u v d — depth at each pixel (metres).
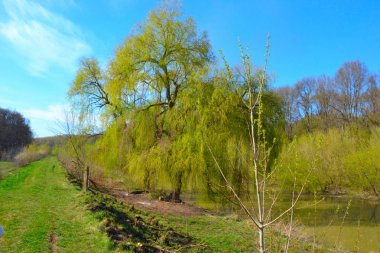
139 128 18.89
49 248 7.07
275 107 17.97
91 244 7.37
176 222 12.83
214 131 16.17
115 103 19.33
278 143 16.98
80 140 22.73
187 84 17.89
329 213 21.84
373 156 31.81
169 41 18.81
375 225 18.16
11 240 7.52
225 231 12.28
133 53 18.94
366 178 32.09
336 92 55.88
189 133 16.67
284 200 26.23
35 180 19.00
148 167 17.83
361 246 13.56
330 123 54.41
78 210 10.29
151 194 19.25
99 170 22.31
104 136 20.84
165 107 19.27
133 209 12.53
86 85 22.84
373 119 47.72
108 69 20.02
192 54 18.88
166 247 8.35
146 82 19.11
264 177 3.38
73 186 16.02
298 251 8.24
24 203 11.74
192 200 22.56
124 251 6.97
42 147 56.59
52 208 10.92
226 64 3.83
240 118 16.50
